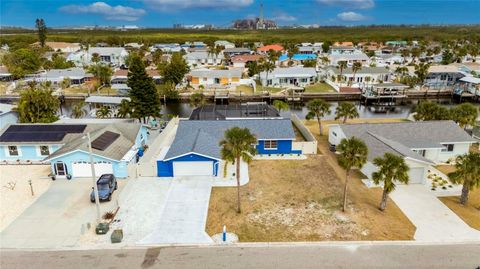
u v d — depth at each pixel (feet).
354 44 611.88
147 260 71.36
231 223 85.25
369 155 111.14
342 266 69.15
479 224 84.23
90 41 639.35
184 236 79.66
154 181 109.40
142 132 142.61
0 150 126.31
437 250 74.18
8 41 599.57
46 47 497.87
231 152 84.23
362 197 98.37
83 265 69.77
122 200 96.84
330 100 274.36
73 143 120.26
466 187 91.86
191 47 552.41
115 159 110.32
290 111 239.91
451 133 128.47
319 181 109.60
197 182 108.68
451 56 403.34
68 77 301.22
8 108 168.35
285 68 322.34
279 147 133.80
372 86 272.31
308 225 83.97
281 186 106.32
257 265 69.51
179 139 130.82
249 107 180.75
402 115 225.76
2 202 95.91
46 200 97.09
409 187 104.53
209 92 277.85
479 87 270.05
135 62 173.99
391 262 70.33
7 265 69.77
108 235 80.07
